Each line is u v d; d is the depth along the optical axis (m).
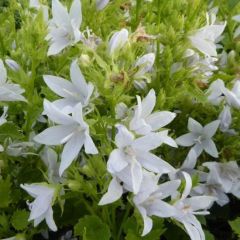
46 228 0.16
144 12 0.22
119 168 0.12
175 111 0.18
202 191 0.17
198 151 0.18
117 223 0.16
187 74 0.17
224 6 0.23
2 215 0.15
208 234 0.16
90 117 0.15
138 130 0.13
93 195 0.14
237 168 0.18
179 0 0.19
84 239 0.13
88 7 0.19
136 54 0.15
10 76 0.16
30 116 0.16
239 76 0.19
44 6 0.19
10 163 0.17
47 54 0.17
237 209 0.19
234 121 0.18
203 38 0.17
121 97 0.14
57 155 0.16
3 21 0.21
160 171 0.13
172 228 0.16
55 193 0.14
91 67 0.14
